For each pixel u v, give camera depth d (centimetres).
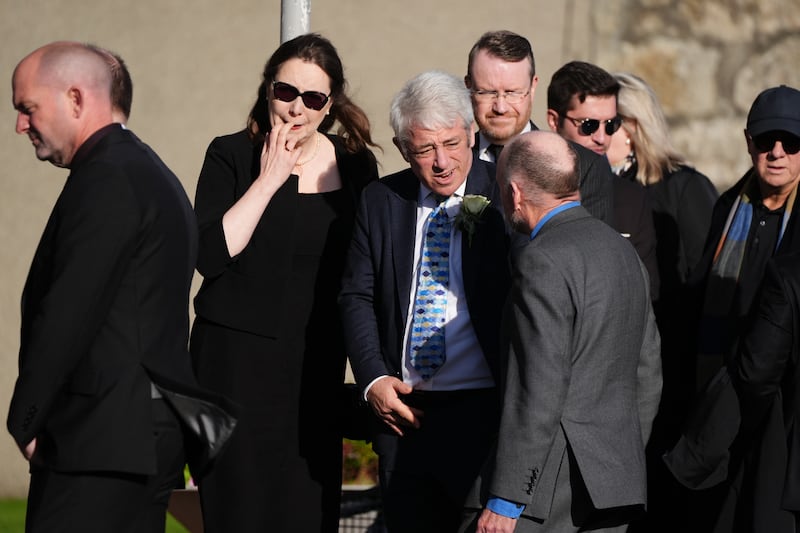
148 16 2828
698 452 1644
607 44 2811
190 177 2820
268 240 1753
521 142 1507
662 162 2200
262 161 1733
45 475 1419
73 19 2858
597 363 1450
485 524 1446
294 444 1764
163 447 1446
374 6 2769
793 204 1808
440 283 1638
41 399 1366
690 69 2853
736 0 2875
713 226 1922
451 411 1627
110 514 1412
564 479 1443
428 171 1612
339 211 1786
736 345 1628
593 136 2056
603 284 1452
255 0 2803
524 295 1432
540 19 2775
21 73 1445
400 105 1608
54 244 1404
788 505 1563
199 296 1784
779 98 1784
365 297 1697
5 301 2862
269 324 1744
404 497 1645
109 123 1464
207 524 1753
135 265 1423
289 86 1719
